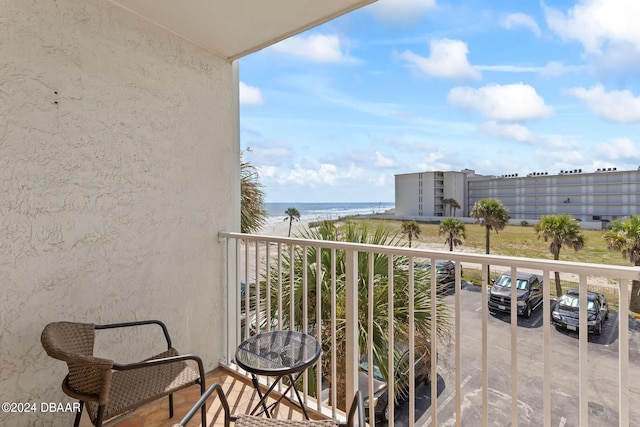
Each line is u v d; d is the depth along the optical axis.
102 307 1.94
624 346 1.09
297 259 3.28
